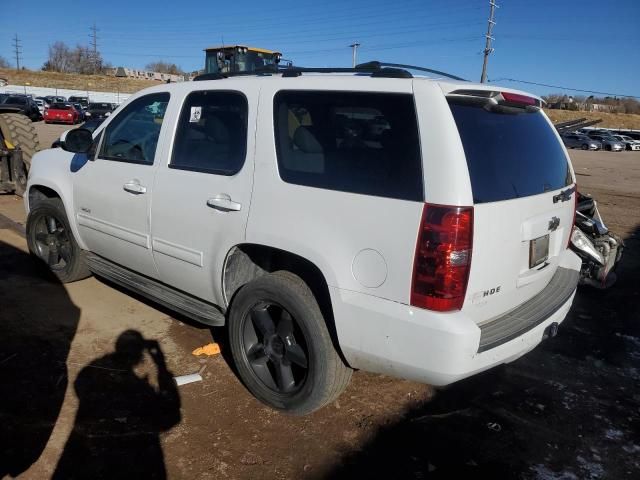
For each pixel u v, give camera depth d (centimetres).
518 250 286
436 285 244
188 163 352
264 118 311
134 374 355
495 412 338
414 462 286
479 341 254
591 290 576
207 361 377
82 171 437
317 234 279
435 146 249
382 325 259
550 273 337
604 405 353
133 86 7669
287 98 306
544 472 285
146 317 443
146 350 388
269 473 271
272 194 299
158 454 280
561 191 330
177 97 370
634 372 400
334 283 273
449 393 356
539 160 317
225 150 331
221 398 334
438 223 242
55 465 267
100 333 409
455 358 246
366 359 273
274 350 320
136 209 383
